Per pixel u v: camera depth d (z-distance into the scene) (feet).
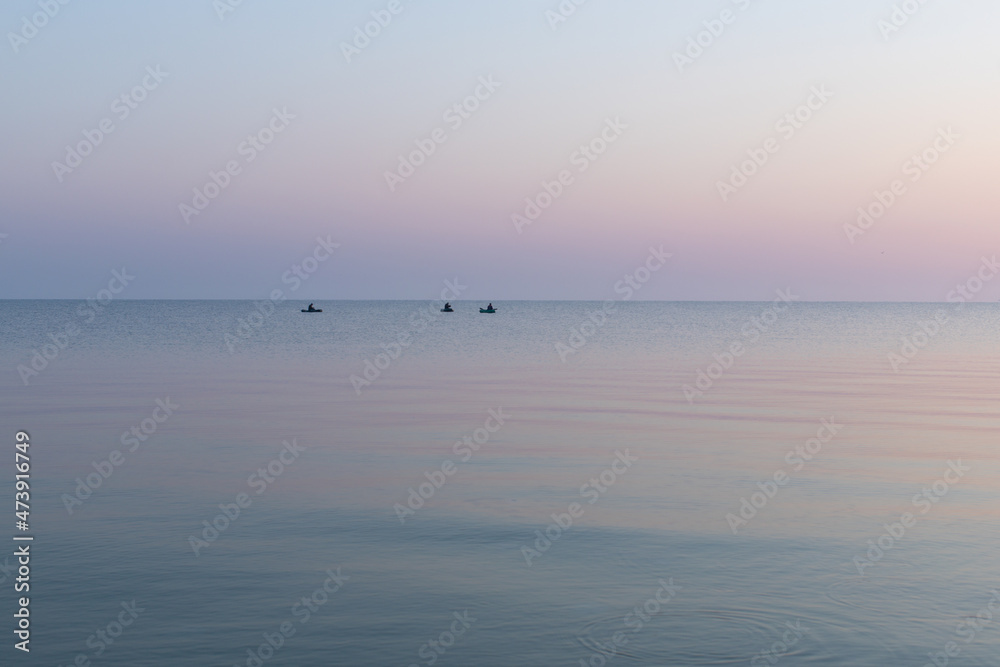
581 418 87.81
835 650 30.78
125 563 40.11
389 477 59.11
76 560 40.42
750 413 92.02
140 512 49.21
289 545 43.24
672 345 229.04
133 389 112.37
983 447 71.41
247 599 35.63
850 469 62.18
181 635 31.96
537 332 302.86
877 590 36.86
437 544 43.57
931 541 44.19
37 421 82.38
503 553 42.16
